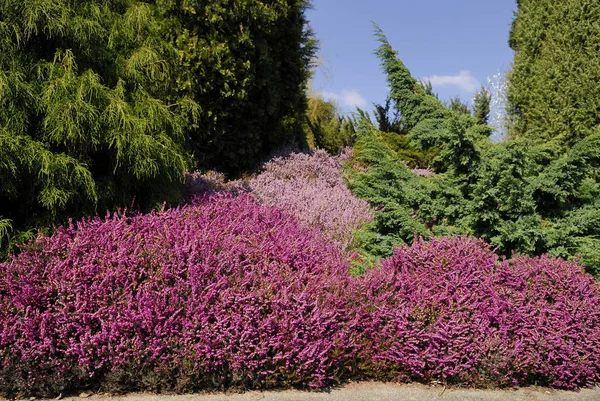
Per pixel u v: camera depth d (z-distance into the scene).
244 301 3.18
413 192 4.88
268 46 7.80
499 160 4.50
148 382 2.95
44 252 3.38
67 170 3.84
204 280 3.32
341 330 3.25
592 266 4.39
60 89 3.85
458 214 4.78
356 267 4.55
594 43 8.17
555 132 8.40
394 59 6.39
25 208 4.09
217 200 5.31
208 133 7.34
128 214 4.63
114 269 3.29
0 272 3.27
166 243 3.58
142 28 4.99
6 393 2.88
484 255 4.02
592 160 4.67
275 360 3.04
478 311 3.48
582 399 3.30
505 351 3.34
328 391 3.10
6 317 3.00
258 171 8.02
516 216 4.56
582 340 3.56
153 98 4.78
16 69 3.83
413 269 3.93
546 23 9.16
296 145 9.02
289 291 3.36
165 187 4.94
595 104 7.93
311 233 4.99
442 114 5.91
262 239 4.09
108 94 4.12
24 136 3.71
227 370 3.03
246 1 7.19
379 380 3.29
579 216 4.69
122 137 4.00
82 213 4.22
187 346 3.01
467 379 3.29
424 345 3.32
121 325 2.96
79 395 2.93
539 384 3.45
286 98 8.73
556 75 8.51
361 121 5.30
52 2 3.95
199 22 7.07
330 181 7.78
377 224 4.71
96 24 4.23
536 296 3.73
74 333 3.01
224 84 7.18
